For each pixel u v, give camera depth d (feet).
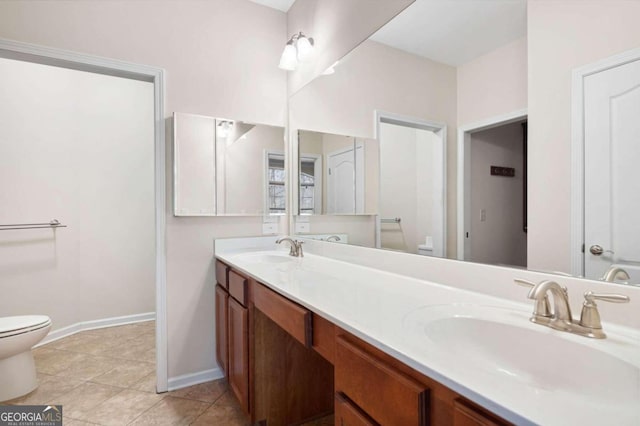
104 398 6.39
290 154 8.04
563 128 3.07
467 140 3.96
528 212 3.34
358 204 5.84
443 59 4.25
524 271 3.33
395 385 2.40
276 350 5.48
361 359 2.76
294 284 4.45
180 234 6.93
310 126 7.19
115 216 10.53
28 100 8.87
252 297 5.30
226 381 7.12
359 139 5.80
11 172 8.52
